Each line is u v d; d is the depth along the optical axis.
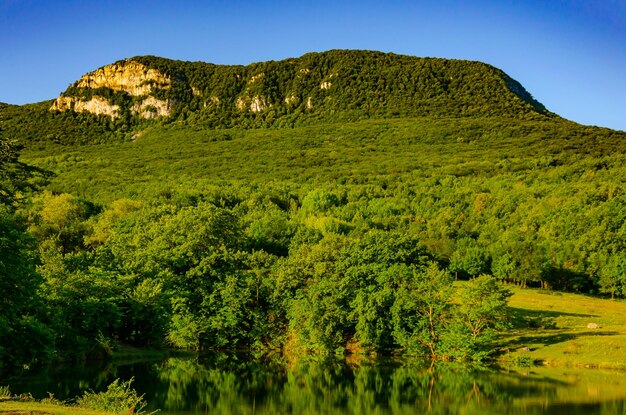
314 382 51.47
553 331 66.12
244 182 199.62
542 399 44.47
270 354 66.44
